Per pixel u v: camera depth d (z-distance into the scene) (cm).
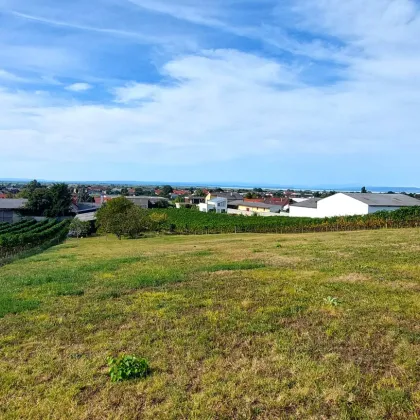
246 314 741
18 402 468
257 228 5141
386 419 396
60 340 662
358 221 4266
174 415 425
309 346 575
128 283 1093
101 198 12319
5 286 1163
